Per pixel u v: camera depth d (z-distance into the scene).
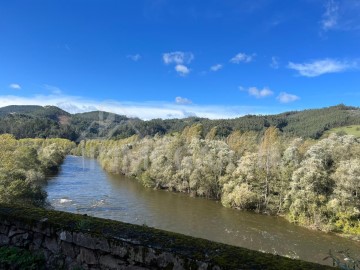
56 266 4.86
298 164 44.22
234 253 4.04
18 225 5.24
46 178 57.03
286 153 49.00
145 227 4.88
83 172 71.25
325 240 29.34
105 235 4.54
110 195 44.59
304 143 61.69
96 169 79.50
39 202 31.31
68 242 4.80
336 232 32.66
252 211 41.28
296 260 3.93
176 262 4.01
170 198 46.66
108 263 4.48
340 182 35.91
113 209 36.28
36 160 57.69
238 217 37.00
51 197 40.47
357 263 4.79
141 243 4.29
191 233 29.12
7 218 5.33
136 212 35.69
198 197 49.78
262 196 43.03
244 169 46.03
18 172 34.97
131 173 66.81
